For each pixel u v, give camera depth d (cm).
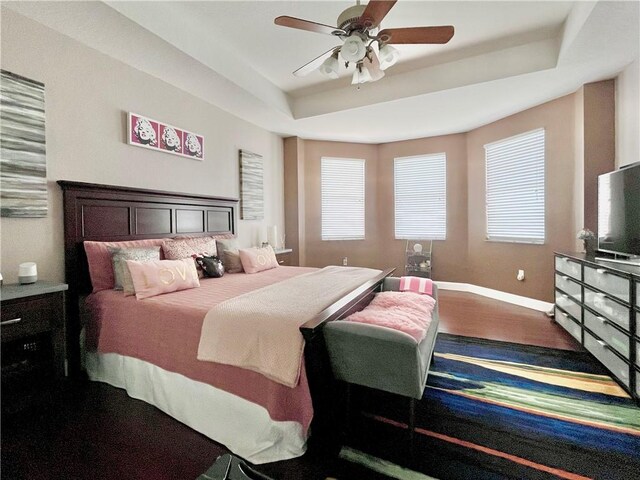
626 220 237
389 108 377
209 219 354
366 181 555
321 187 535
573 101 338
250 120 421
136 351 190
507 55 298
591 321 245
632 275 189
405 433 165
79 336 225
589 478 134
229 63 296
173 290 216
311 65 229
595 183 317
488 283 459
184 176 328
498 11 244
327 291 212
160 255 265
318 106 398
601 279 228
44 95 213
